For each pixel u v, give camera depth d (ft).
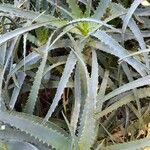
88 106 4.26
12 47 4.84
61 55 5.49
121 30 4.99
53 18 5.03
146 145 4.19
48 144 4.25
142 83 4.47
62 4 5.53
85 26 5.05
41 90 5.34
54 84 5.16
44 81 5.09
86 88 4.78
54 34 4.98
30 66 5.09
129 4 5.71
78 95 4.72
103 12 5.11
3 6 4.96
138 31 4.85
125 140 4.99
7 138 4.42
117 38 5.20
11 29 5.39
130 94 4.75
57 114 5.20
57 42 5.04
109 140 4.91
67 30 4.82
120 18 5.40
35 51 4.99
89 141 4.22
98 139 4.87
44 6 5.52
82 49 4.94
